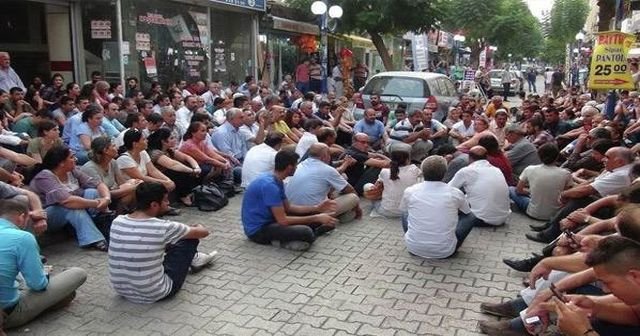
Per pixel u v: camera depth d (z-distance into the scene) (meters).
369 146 9.64
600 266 2.84
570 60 45.44
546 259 4.25
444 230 5.75
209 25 15.07
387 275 5.43
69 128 8.09
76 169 6.23
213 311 4.63
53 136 6.97
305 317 4.55
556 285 3.82
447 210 5.73
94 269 5.46
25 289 4.48
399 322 4.50
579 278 3.78
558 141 10.04
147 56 13.11
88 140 7.84
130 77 12.59
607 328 3.24
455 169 7.73
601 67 9.80
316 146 6.64
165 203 4.72
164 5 13.50
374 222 7.16
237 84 15.95
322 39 16.92
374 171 8.27
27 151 6.95
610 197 5.46
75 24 12.35
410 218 5.91
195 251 5.01
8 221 4.25
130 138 6.79
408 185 7.18
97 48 12.44
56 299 4.42
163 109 9.05
